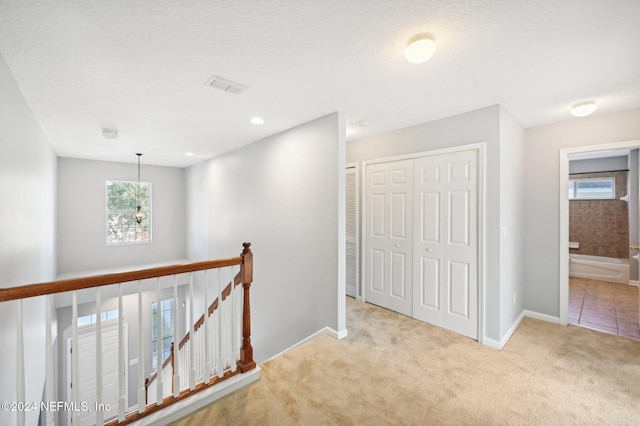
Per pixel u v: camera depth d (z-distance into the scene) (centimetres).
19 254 228
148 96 251
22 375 135
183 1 134
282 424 177
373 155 380
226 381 208
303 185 334
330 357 253
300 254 339
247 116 306
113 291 588
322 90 240
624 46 175
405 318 337
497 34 163
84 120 316
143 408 173
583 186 582
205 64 197
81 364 559
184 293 698
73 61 191
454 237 301
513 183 308
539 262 341
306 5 138
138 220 577
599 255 565
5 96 190
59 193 551
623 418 182
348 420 180
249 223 443
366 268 392
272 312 388
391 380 221
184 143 436
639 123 280
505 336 283
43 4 134
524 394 204
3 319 178
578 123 313
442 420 180
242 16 146
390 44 174
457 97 255
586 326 324
